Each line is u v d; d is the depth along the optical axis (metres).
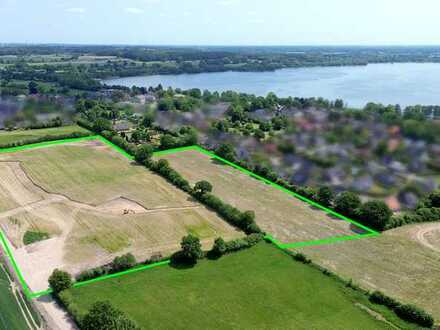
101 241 77.69
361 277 68.00
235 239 76.62
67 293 59.25
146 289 62.50
